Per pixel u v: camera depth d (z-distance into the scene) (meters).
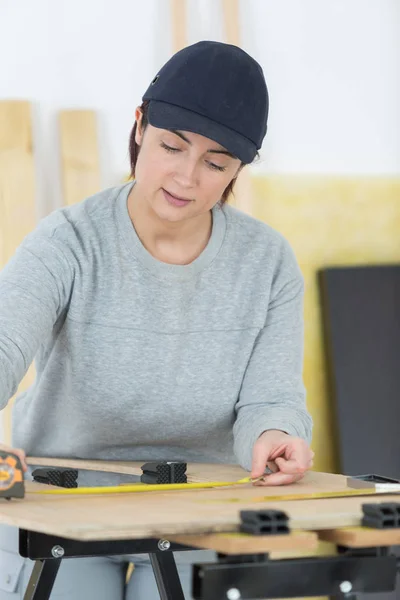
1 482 1.58
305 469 1.90
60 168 4.04
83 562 2.19
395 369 4.42
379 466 4.32
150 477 1.92
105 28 4.12
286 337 2.24
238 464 2.20
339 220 4.47
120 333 2.11
